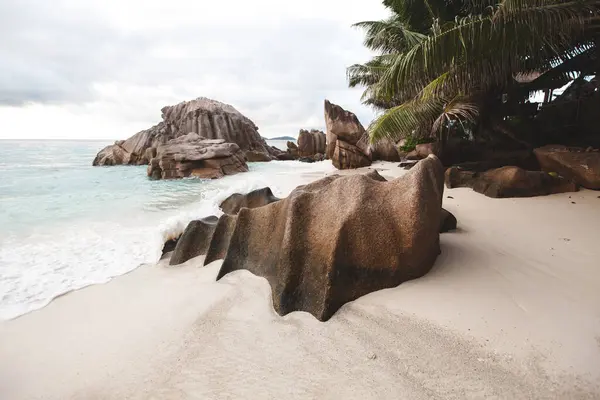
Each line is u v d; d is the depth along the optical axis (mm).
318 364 2559
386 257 3514
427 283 3510
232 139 35188
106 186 14234
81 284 4305
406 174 3783
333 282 3342
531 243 4660
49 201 10562
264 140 41625
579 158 8242
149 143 28719
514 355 2410
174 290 4020
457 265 3934
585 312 2863
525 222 5695
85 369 2688
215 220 6012
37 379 2602
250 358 2689
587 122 12328
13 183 14633
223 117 35469
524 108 14477
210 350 2820
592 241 4664
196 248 5109
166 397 2363
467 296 3213
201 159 18172
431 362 2445
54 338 3127
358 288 3418
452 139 14562
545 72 13148
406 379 2328
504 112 13305
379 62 19797
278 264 3885
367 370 2445
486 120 13023
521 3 6719
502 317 2844
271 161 33125
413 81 10062
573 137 12023
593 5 7359
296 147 37969
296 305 3414
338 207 3740
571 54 11109
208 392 2381
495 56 8523
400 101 16391
